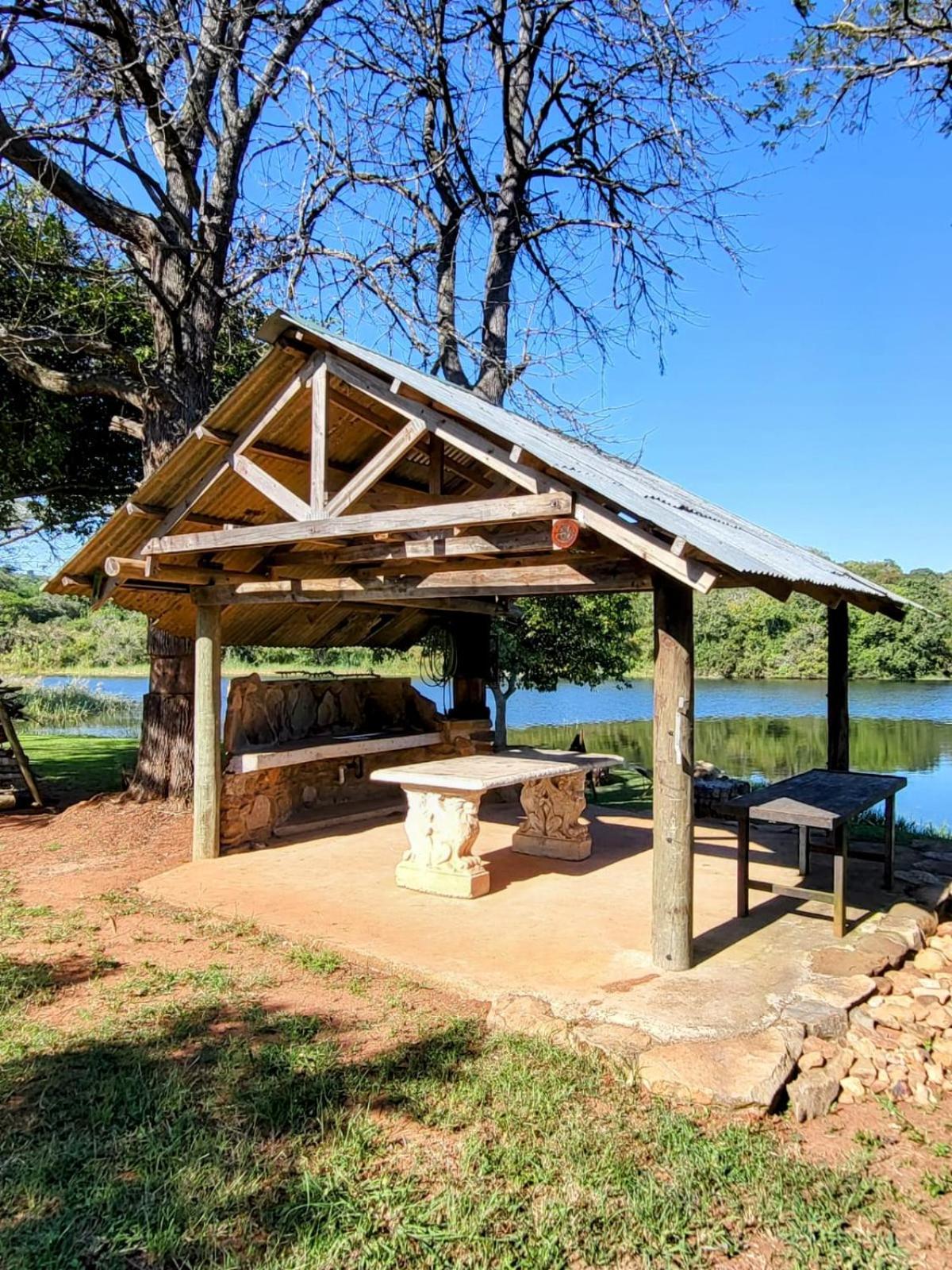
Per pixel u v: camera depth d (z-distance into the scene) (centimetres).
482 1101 312
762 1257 236
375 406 629
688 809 438
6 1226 242
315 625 984
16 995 414
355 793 948
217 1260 229
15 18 782
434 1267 227
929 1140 298
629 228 1245
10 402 1114
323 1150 279
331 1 964
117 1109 304
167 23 850
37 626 3684
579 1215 249
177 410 921
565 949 477
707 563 384
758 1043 346
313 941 500
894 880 614
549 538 474
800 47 1123
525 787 735
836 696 700
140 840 798
